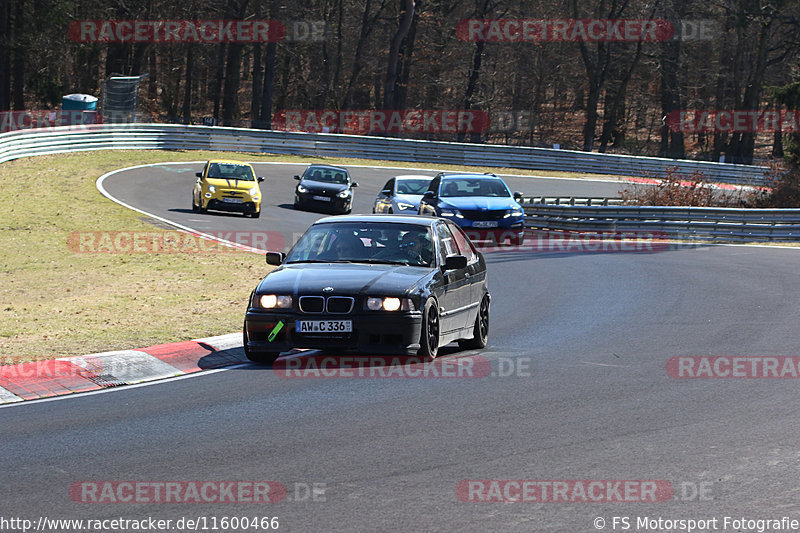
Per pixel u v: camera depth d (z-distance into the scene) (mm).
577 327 47000
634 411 28984
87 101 190500
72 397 31281
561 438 25641
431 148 196250
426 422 27453
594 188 178750
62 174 131625
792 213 100438
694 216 103688
